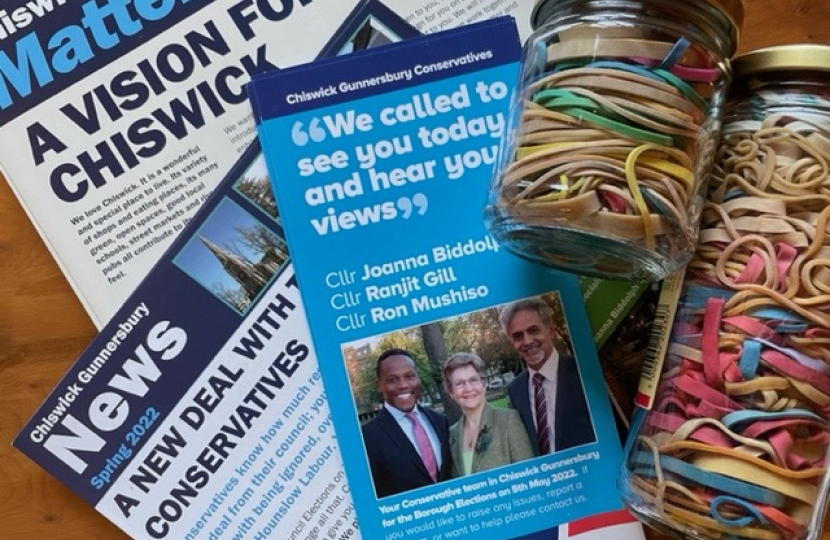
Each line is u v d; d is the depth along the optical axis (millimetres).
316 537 430
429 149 419
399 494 415
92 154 433
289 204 416
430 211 419
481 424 417
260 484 431
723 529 349
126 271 432
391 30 436
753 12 438
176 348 430
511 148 354
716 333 350
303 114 416
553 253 368
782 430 342
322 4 436
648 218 325
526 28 436
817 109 342
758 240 344
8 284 434
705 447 348
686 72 331
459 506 416
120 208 432
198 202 434
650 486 367
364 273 417
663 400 370
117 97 434
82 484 428
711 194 364
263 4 436
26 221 435
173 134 434
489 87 419
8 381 434
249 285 431
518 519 417
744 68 348
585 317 420
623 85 325
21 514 433
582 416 418
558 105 333
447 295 418
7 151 431
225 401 432
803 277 338
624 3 331
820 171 338
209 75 436
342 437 415
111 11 435
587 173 325
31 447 426
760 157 347
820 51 331
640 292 425
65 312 436
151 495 429
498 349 418
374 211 417
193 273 430
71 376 428
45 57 434
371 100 417
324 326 416
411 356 417
